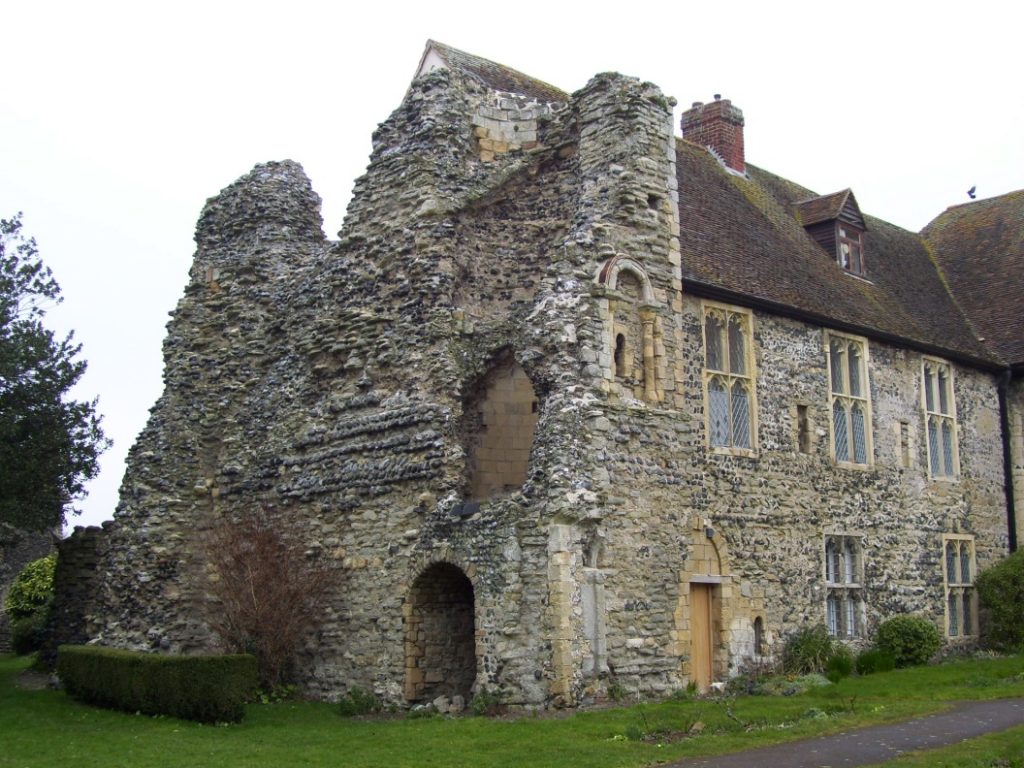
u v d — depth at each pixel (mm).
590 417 15812
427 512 16781
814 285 21766
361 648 17344
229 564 18547
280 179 22500
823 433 20703
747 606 18391
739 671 17984
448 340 17734
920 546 22609
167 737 13742
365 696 16656
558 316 16266
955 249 29406
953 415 24375
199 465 21328
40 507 20703
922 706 14727
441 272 18016
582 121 17953
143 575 20656
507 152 19094
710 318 19125
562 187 18578
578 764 11086
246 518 19391
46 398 20875
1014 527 25484
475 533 15852
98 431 21781
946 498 23609
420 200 18438
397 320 18391
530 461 15750
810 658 18703
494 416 17797
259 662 17609
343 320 19359
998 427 25766
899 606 21703
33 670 22938
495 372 17938
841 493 20844
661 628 16250
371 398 18344
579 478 15383
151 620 20391
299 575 18156
